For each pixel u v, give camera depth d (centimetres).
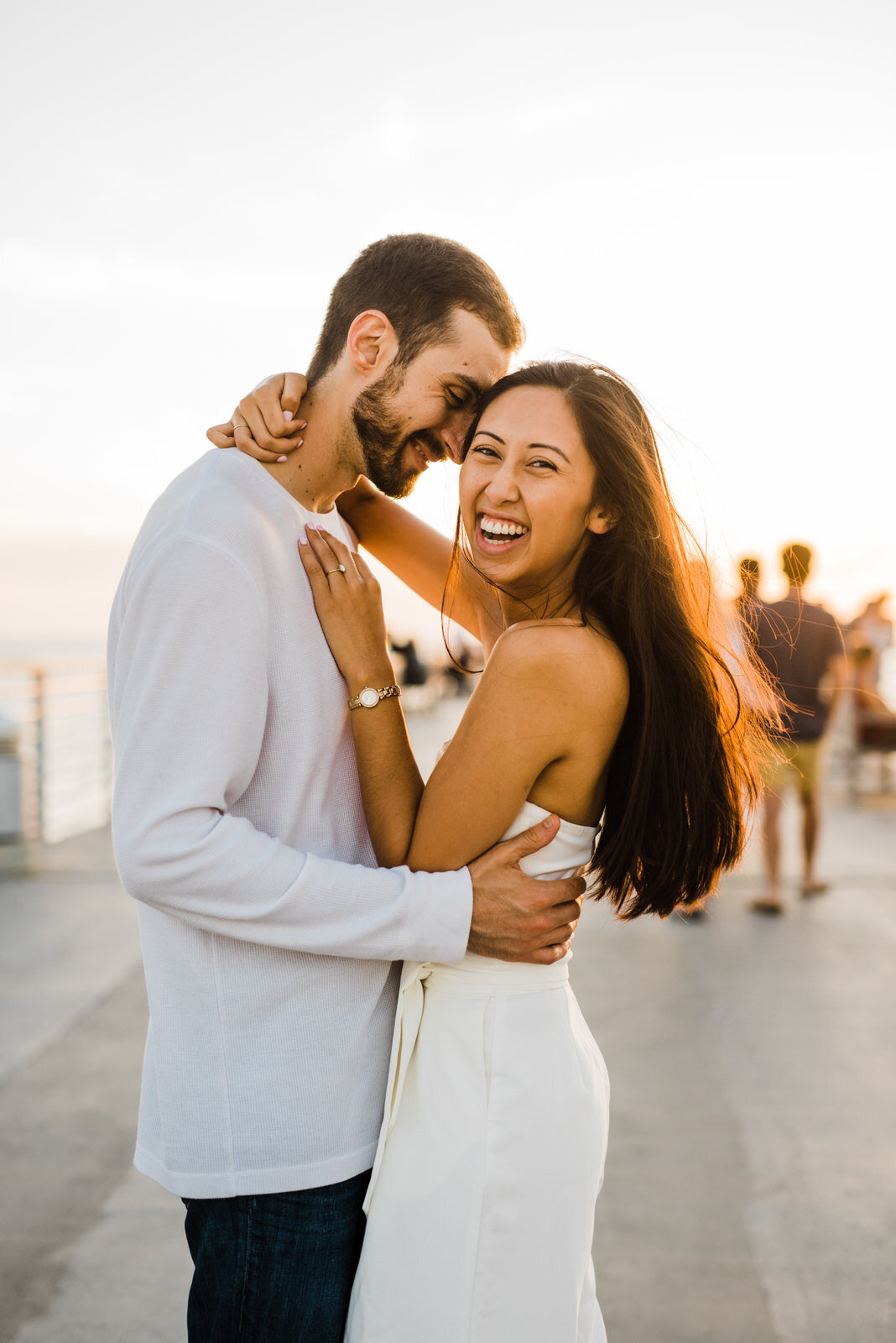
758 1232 246
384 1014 136
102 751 808
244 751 122
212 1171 125
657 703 138
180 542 121
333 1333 130
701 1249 240
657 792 140
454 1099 130
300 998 127
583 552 142
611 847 141
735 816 148
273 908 119
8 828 611
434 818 131
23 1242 243
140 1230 248
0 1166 277
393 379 139
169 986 128
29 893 562
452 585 179
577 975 433
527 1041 133
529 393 135
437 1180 128
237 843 118
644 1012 390
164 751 117
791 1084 327
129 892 119
